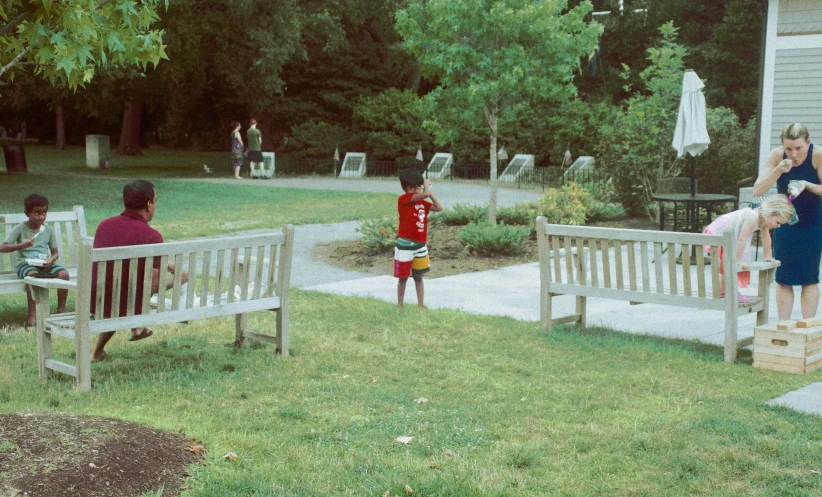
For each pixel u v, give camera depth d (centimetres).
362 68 3631
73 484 342
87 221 1602
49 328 564
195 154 4591
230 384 549
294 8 2922
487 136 3170
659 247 665
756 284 992
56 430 389
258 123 3662
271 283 642
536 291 971
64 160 3872
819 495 359
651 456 410
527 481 377
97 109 4294
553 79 1358
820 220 673
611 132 1767
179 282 582
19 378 564
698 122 1211
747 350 671
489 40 1341
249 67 3048
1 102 5312
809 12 1297
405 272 825
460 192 2453
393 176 3191
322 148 3322
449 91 1378
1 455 358
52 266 757
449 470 388
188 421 455
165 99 4834
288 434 442
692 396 523
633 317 813
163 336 707
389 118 3328
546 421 470
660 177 1638
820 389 541
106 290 574
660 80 1655
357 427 459
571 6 3772
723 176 1623
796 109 1325
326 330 734
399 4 3102
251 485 364
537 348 667
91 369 592
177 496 353
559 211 1479
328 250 1304
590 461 405
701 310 849
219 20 2920
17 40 558
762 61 1344
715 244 627
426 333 725
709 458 403
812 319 622
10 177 2617
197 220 1664
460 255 1226
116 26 570
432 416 479
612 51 3775
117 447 379
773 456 408
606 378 572
